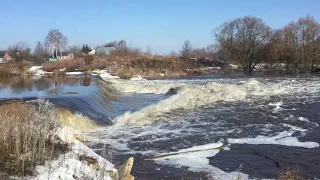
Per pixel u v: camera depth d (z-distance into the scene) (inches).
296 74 2182.6
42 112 422.3
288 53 2267.5
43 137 335.3
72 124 607.2
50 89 1055.6
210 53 3767.2
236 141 550.3
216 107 906.1
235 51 2409.0
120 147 516.4
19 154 300.2
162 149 505.7
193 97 1020.5
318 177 391.5
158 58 2637.8
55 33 4311.0
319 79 1710.1
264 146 519.2
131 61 2504.9
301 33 2255.2
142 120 726.5
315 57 2246.6
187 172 406.6
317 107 870.4
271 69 2373.3
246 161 448.8
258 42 2358.5
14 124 344.5
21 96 817.5
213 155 474.9
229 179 384.2
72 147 363.3
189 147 516.1
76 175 281.4
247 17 2384.4
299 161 446.9
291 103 945.5
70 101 725.3
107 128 652.7
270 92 1173.1
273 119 729.0
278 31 2384.4
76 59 2568.9
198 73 2488.9
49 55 4249.5
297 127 650.2
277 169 418.6
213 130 633.0
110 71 2261.3
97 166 324.5
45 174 275.6
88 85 1220.5
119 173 334.3
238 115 781.9
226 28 2470.5
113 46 5068.9
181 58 2719.0
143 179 380.8
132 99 1104.8
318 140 551.5
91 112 718.5
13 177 262.7
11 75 1987.0
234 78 1936.5
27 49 3843.5
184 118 756.6
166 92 1278.3
